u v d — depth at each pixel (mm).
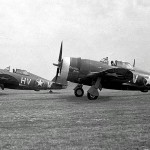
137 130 6074
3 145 5031
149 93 18516
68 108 10516
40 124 7145
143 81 15047
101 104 11742
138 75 15016
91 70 14062
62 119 7871
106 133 5852
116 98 14492
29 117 8359
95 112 9227
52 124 7105
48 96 17109
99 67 14164
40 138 5523
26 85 21938
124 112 9039
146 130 6055
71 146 4879
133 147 4727
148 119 7516
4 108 10797
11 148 4824
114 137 5473
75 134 5836
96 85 13391
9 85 21391
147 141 5098
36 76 22812
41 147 4852
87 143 5066
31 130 6383
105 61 14617
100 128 6430
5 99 15125
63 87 23797
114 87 14430
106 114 8664
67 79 14078
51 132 6098
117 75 13133
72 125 6910
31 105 11734
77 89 15172
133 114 8531
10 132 6191
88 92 13406
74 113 9086
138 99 13844
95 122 7250
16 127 6793
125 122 7121
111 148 4691
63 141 5246
